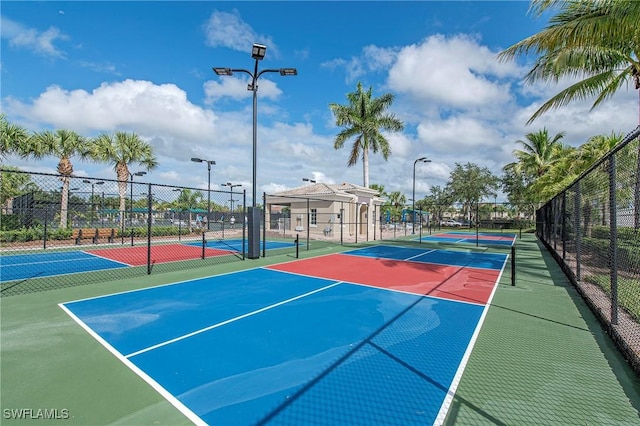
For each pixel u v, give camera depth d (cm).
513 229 3900
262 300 672
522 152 2938
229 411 293
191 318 554
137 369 370
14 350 418
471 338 467
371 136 2780
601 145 1670
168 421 279
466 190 4409
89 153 2250
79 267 1067
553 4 763
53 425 270
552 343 449
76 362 386
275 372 365
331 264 1159
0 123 1859
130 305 629
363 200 2861
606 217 702
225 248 1667
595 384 340
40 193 2058
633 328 458
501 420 280
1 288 764
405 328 509
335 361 392
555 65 873
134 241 1994
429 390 327
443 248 1748
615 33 739
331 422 278
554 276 945
